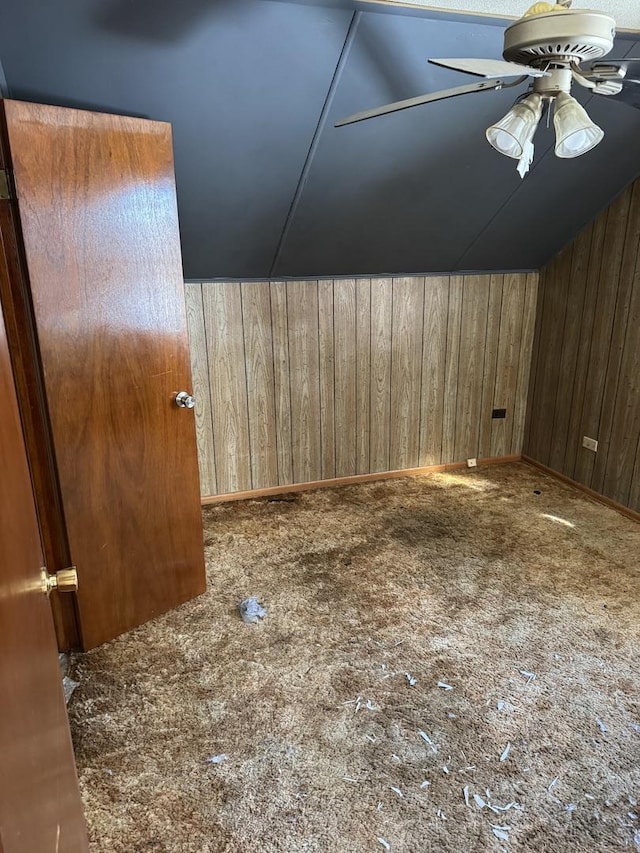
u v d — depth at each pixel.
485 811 1.65
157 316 2.29
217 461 3.60
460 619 2.48
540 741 1.88
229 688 2.11
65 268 1.99
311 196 2.77
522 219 3.30
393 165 2.67
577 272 3.62
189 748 1.86
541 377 4.05
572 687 2.10
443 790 1.72
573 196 3.17
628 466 3.36
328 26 1.98
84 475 2.16
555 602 2.58
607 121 2.64
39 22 1.81
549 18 1.34
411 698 2.05
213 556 3.00
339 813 1.65
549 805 1.67
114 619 2.37
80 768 1.79
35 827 0.81
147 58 1.99
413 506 3.56
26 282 1.93
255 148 2.44
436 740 1.89
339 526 3.31
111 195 2.06
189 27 1.90
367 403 3.83
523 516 3.41
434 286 3.75
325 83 2.20
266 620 2.48
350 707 2.02
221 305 3.34
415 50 2.12
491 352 4.03
